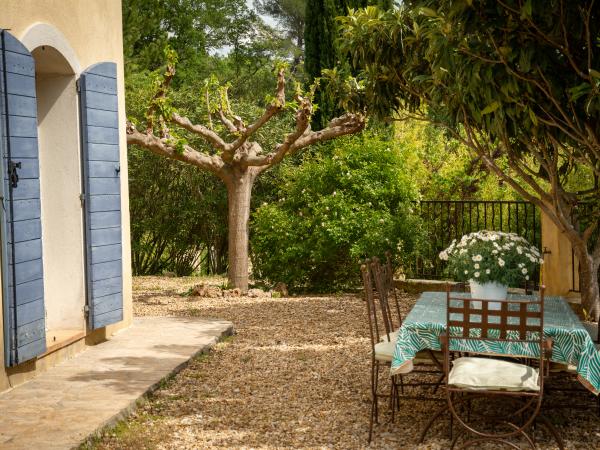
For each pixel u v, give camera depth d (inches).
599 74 214.7
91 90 283.6
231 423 208.8
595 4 241.6
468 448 186.2
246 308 408.5
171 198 615.5
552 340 187.2
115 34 321.4
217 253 626.8
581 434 197.3
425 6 252.8
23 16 241.3
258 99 1011.9
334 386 247.4
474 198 557.9
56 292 283.4
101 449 184.2
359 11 347.6
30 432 185.9
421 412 218.1
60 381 238.2
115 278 298.0
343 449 188.2
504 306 183.3
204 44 1032.2
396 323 361.7
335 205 463.5
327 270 487.5
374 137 501.0
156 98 438.9
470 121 325.1
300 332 339.9
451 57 251.1
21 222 229.6
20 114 231.5
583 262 328.8
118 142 302.4
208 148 601.9
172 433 199.2
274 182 570.6
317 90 557.9
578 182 476.7
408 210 471.5
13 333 225.1
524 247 216.8
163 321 350.0
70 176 281.7
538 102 259.4
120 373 249.4
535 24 237.0
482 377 182.4
